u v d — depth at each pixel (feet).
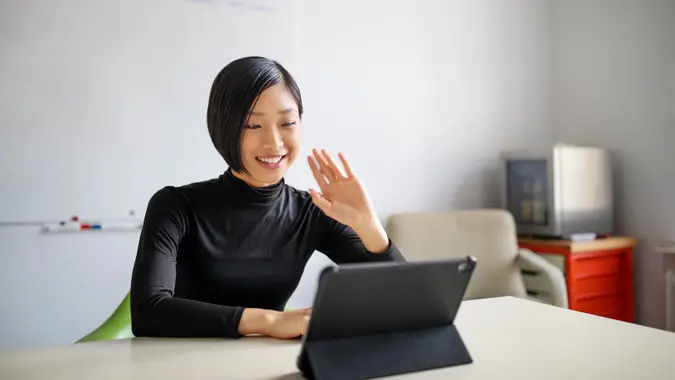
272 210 4.67
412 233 9.71
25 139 7.94
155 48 8.65
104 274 8.46
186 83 8.87
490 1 11.69
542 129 12.34
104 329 5.96
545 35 12.34
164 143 8.75
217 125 4.32
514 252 9.71
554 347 3.59
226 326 3.85
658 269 10.49
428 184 11.02
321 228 4.93
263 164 4.36
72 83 8.18
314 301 2.84
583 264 10.01
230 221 4.56
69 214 8.19
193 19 8.89
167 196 4.51
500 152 11.05
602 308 10.25
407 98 10.78
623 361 3.30
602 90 11.42
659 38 10.39
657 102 10.44
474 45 11.51
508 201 10.96
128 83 8.50
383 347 3.12
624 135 11.03
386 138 10.56
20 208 7.94
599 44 11.46
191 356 3.48
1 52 7.80
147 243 4.30
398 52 10.68
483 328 4.09
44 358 3.49
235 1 9.17
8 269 7.91
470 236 9.79
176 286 4.70
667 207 10.34
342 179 4.41
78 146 8.23
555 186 10.13
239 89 4.21
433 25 11.06
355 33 10.23
